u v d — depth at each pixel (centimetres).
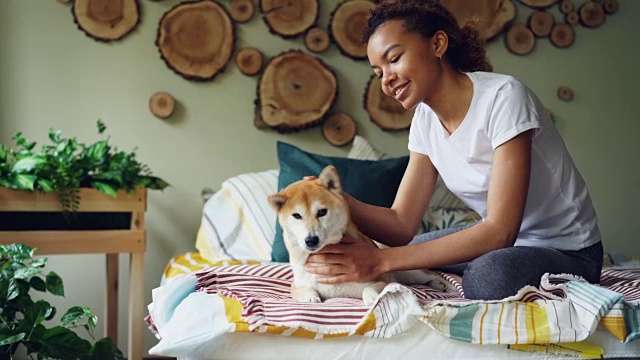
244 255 255
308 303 137
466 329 130
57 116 290
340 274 147
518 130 146
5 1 285
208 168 303
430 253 146
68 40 291
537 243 168
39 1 289
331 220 153
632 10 332
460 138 159
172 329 131
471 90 156
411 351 130
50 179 231
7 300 190
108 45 295
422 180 179
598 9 328
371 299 139
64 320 188
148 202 298
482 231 146
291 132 307
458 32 160
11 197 229
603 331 133
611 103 330
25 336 184
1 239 227
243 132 306
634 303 132
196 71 300
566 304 133
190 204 301
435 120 167
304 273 155
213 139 303
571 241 165
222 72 303
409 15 152
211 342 126
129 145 296
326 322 128
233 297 140
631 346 133
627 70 332
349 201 171
